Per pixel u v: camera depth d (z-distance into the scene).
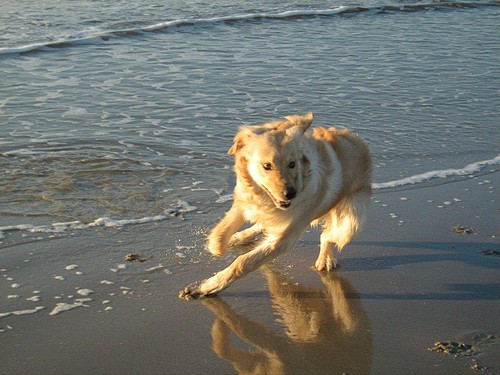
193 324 2.59
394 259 3.21
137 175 3.96
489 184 4.12
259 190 2.76
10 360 2.30
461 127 5.15
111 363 2.32
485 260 3.21
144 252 3.11
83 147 4.34
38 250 3.06
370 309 2.77
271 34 8.27
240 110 5.25
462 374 2.33
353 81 6.24
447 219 3.62
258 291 2.88
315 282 2.98
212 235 2.92
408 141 4.81
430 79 6.44
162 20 8.58
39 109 5.07
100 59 6.66
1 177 3.79
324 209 2.94
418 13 10.38
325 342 2.52
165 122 4.91
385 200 3.83
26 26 7.87
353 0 10.95
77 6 9.18
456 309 2.78
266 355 2.43
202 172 4.07
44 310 2.61
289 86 5.97
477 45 8.05
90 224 3.33
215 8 9.65
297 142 2.71
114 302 2.70
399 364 2.39
